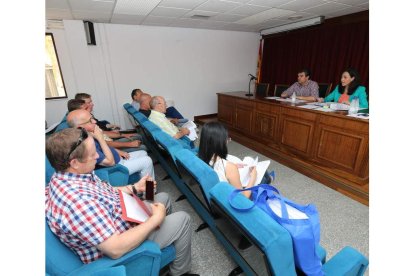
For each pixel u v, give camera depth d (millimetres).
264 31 5238
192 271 1394
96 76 4211
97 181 1013
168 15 3676
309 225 689
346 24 3914
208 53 5254
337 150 2371
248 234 698
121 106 4594
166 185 2457
